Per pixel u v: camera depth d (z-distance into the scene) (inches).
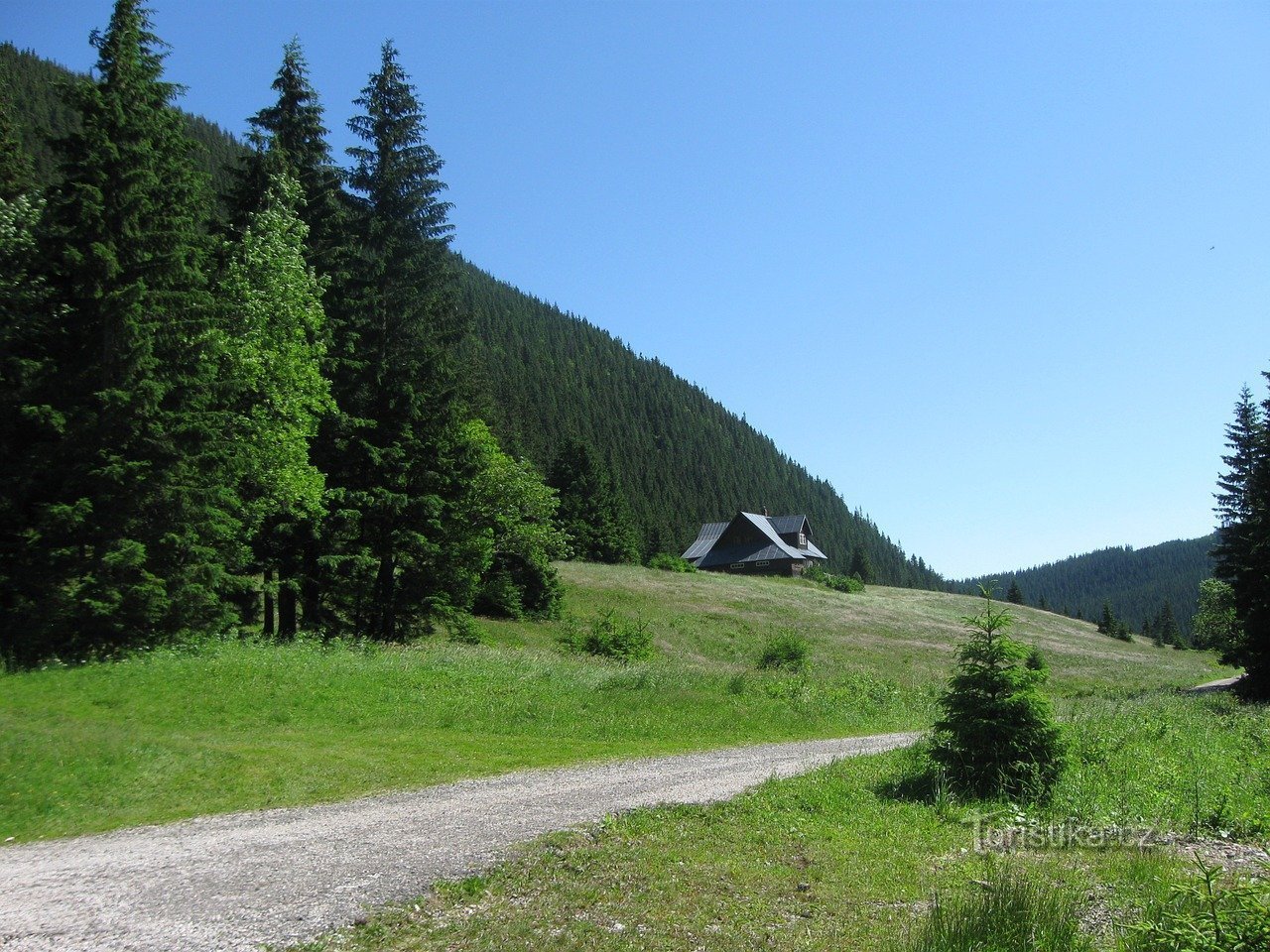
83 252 788.6
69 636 756.0
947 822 424.5
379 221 1231.5
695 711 807.1
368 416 1209.4
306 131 1196.5
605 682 880.9
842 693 1029.2
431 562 1262.3
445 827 369.4
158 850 331.3
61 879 291.7
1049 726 489.1
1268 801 464.8
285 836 353.7
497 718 701.9
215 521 876.0
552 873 304.3
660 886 296.0
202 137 4943.4
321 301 1182.9
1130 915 284.8
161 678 670.5
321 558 1106.1
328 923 250.5
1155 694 1429.6
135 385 797.9
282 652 827.4
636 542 3585.1
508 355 7751.0
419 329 1242.6
